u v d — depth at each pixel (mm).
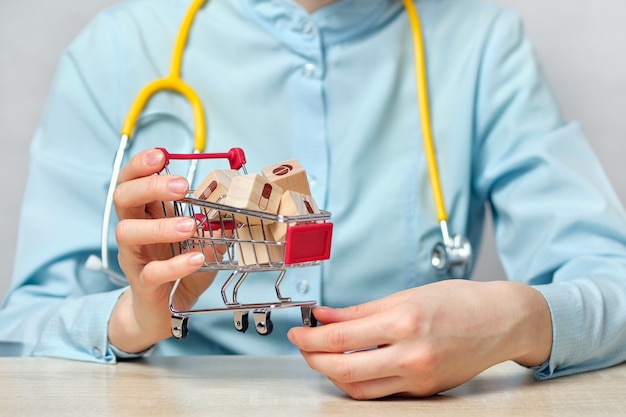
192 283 961
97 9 1830
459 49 1388
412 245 1303
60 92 1400
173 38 1387
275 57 1335
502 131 1374
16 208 1849
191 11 1368
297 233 730
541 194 1317
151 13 1415
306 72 1322
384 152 1332
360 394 785
